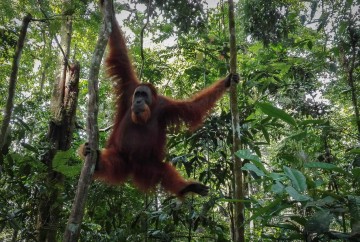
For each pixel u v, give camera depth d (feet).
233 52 14.11
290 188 7.11
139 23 20.31
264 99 20.94
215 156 20.27
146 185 14.96
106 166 13.37
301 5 20.68
